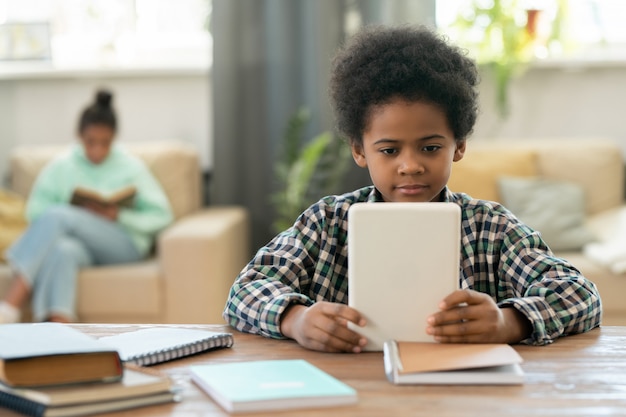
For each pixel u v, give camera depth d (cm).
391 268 128
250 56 435
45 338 112
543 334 133
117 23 456
